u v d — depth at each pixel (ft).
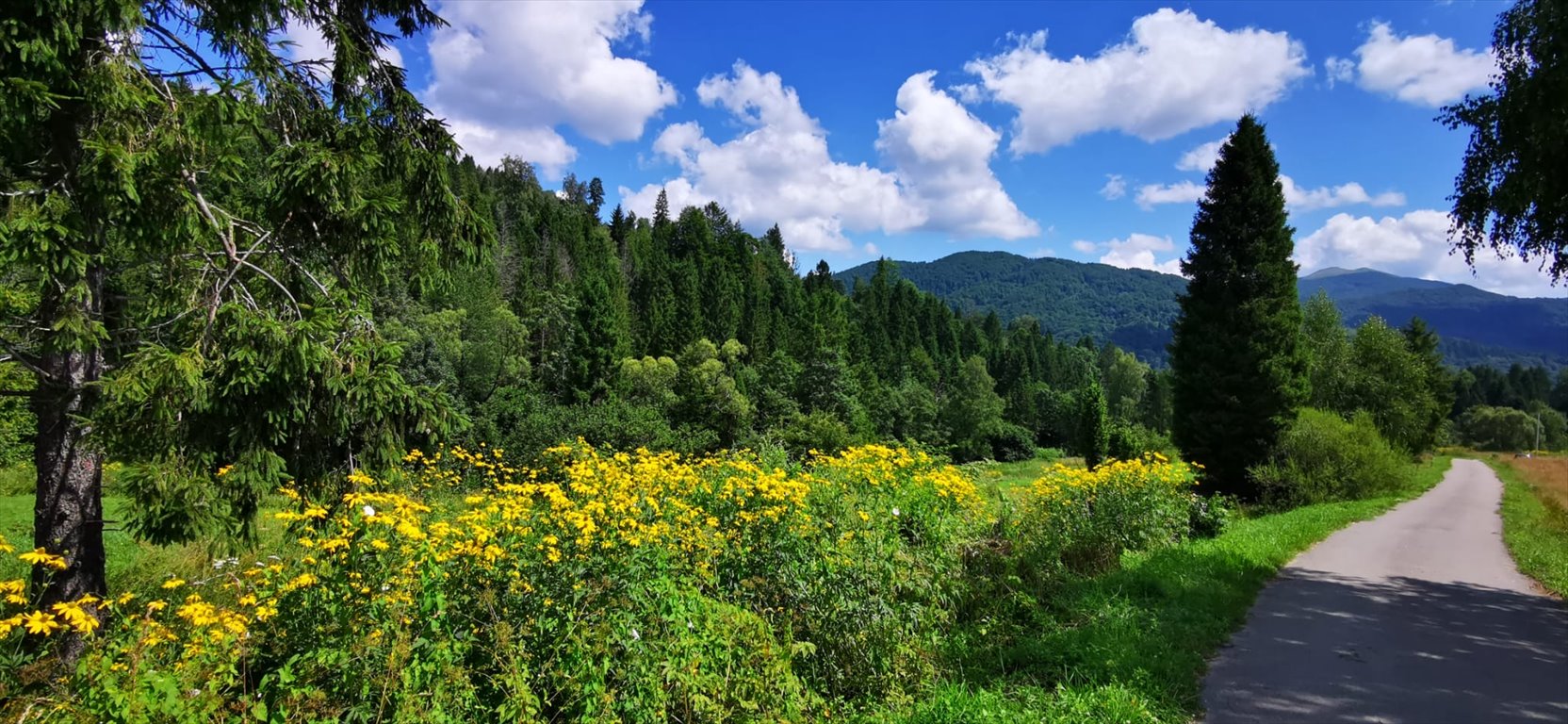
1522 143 30.04
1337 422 76.95
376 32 21.20
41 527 16.42
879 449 27.68
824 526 18.53
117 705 8.91
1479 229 33.96
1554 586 32.30
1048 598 26.02
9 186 14.32
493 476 36.11
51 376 16.61
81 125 15.46
